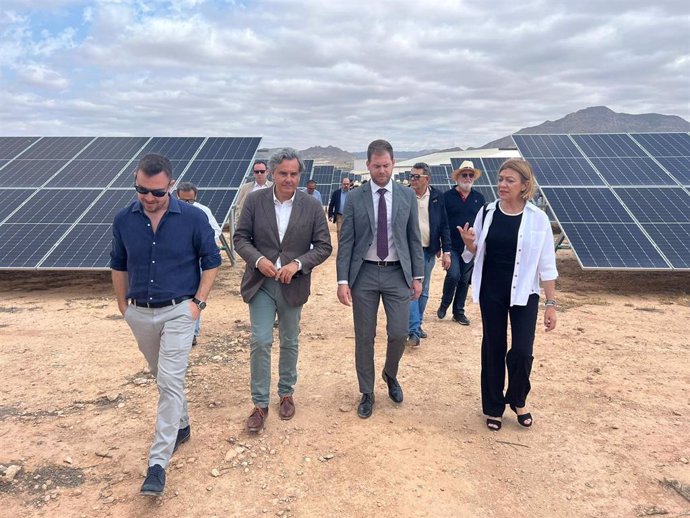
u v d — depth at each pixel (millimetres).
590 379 4668
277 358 5184
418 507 2809
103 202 9734
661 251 8188
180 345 3002
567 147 11867
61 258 8133
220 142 13250
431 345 5688
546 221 3514
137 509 2783
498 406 3682
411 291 3918
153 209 2896
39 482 3033
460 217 6223
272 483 3023
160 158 2832
